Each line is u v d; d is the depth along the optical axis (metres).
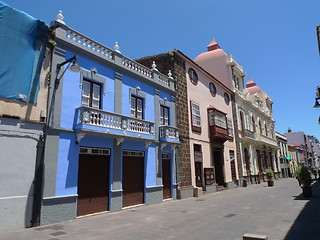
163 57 18.44
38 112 9.06
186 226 8.17
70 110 10.24
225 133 22.91
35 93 9.05
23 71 8.77
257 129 34.31
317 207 10.82
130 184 12.77
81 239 6.75
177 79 17.92
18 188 8.09
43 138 9.05
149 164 14.06
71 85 10.46
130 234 7.25
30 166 8.52
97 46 12.10
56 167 9.34
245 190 20.97
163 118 16.19
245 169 27.59
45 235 7.18
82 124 10.02
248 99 31.84
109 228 8.04
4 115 8.05
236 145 26.17
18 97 8.49
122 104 12.84
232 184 23.39
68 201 9.49
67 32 10.70
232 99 27.23
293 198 14.39
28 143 8.59
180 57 18.80
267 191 19.41
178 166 16.38
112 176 11.55
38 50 9.38
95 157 11.11
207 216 9.84
